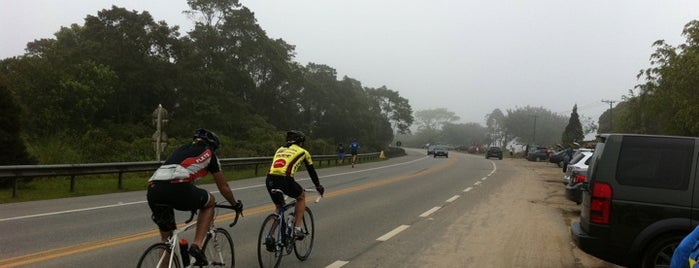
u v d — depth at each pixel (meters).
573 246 8.94
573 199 12.98
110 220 10.33
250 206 12.80
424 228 10.32
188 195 4.96
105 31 47.97
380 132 91.12
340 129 70.00
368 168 33.44
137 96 50.22
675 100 20.56
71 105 42.03
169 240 5.08
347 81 73.88
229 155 34.34
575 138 79.06
